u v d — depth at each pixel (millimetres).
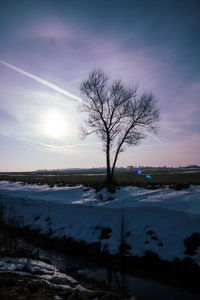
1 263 6125
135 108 21969
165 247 9141
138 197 16156
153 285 7070
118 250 9680
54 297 4008
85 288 5824
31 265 6777
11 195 21922
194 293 6473
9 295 3473
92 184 23781
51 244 11422
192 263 7805
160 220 11156
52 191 22094
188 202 12906
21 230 13156
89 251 10141
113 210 13375
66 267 8555
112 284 7129
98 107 22422
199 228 9570
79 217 13852
